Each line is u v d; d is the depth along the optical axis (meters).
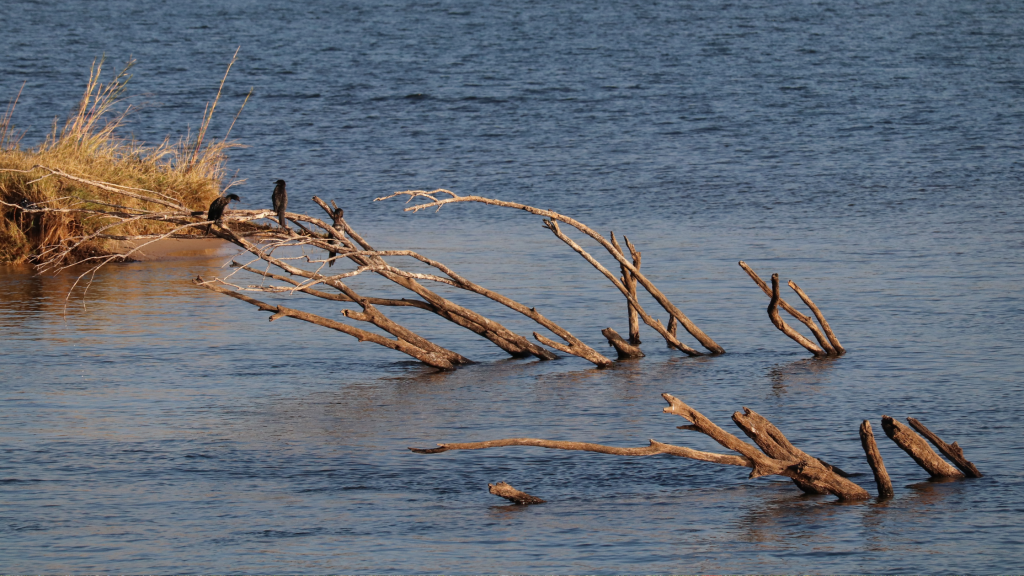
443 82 194.25
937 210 103.31
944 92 177.12
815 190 113.81
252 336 63.62
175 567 31.53
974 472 38.88
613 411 48.06
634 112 164.25
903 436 38.22
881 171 122.56
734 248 88.62
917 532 33.84
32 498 36.94
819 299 71.06
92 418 46.69
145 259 86.31
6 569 31.30
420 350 57.06
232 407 48.84
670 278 78.50
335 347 61.62
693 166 126.62
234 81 196.88
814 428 44.81
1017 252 84.12
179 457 41.50
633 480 39.12
